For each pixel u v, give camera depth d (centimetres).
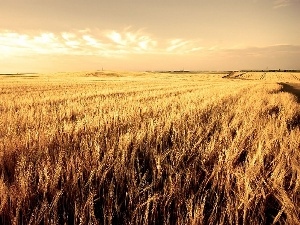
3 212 240
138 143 418
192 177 314
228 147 422
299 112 1030
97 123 594
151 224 242
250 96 1720
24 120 716
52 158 360
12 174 322
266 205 273
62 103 1330
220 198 284
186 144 440
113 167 328
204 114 889
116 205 252
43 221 241
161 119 688
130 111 846
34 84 3778
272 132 534
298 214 235
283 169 311
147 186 281
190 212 225
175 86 3375
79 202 259
